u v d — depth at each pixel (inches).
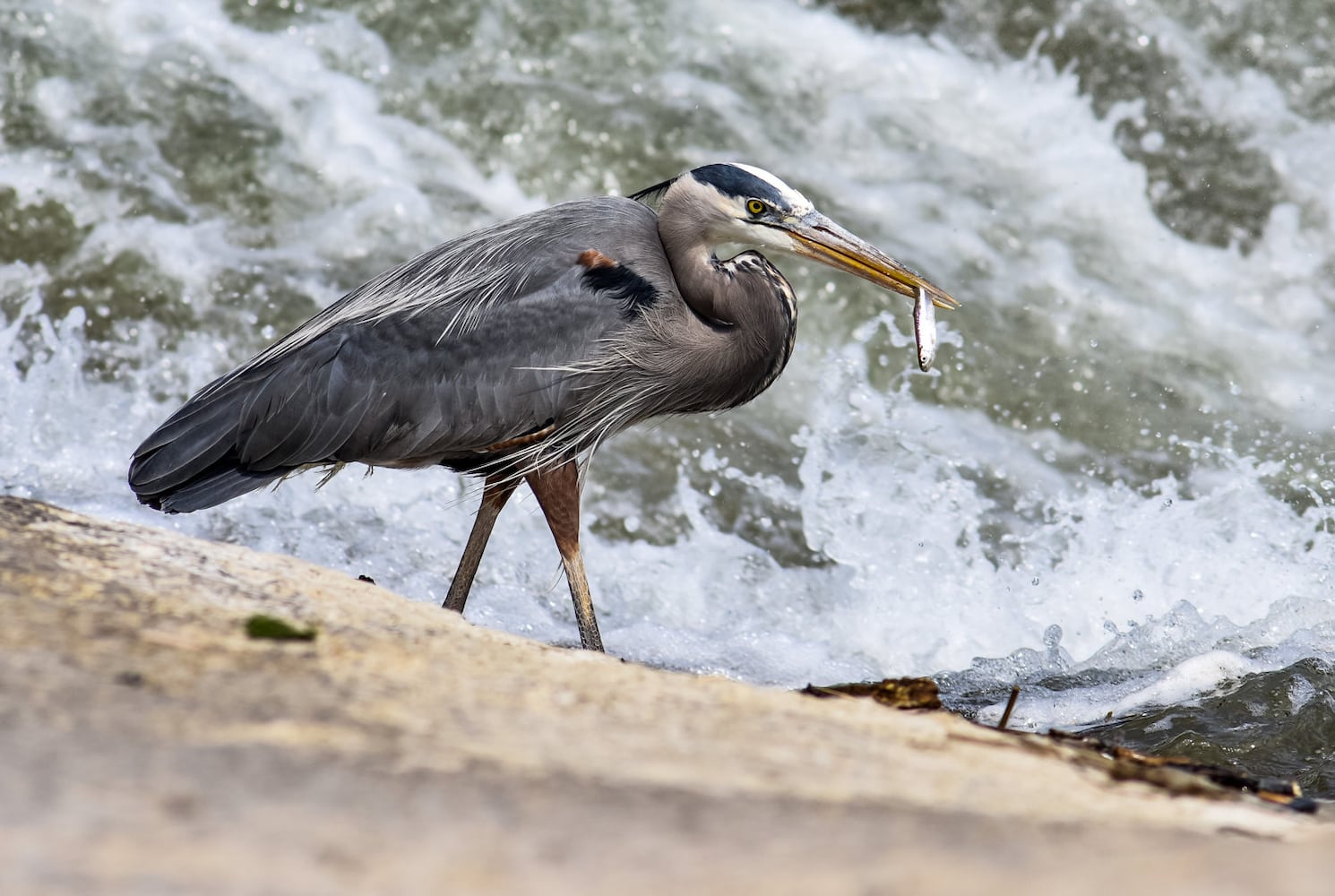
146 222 594.2
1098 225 643.5
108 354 561.6
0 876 108.3
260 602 217.6
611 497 538.0
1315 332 621.0
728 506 540.4
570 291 351.6
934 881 112.7
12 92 618.8
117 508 504.4
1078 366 594.6
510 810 133.6
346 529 510.3
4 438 531.5
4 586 200.8
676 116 650.8
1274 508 543.2
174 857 114.7
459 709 173.9
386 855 118.6
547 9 669.9
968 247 626.8
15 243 584.4
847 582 517.7
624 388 362.0
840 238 364.2
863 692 269.0
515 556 513.3
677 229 366.3
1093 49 682.2
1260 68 684.1
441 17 660.7
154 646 183.5
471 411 346.3
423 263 360.2
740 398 384.2
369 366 343.9
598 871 117.3
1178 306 622.5
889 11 690.2
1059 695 433.4
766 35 679.1
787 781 157.0
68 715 150.6
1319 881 103.5
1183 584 511.5
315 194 613.0
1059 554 528.4
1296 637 472.7
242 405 343.6
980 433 573.9
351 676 182.9
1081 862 120.3
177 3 649.6
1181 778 195.3
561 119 643.5
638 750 164.4
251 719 156.9
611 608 502.6
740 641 490.3
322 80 642.2
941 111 668.1
